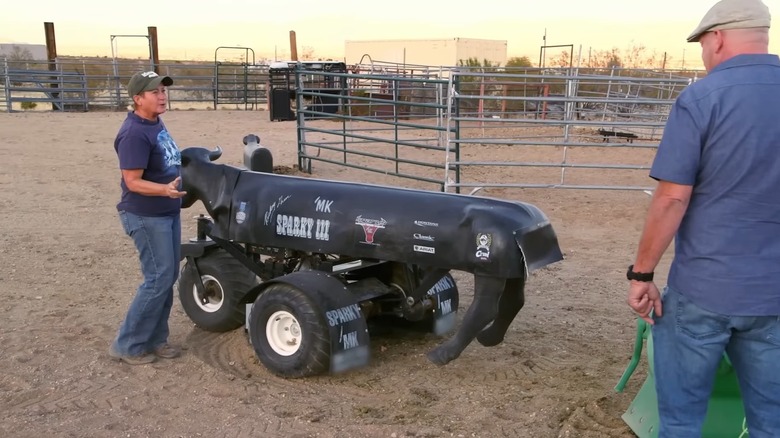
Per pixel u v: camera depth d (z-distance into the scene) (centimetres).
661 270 743
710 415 353
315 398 434
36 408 419
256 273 521
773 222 262
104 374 466
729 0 270
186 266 548
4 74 2458
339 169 1356
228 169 508
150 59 2769
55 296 630
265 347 464
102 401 429
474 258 410
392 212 439
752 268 263
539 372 474
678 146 265
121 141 444
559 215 989
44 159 1374
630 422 384
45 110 2608
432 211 428
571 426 392
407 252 432
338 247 455
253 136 559
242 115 2438
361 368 477
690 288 274
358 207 451
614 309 612
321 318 438
